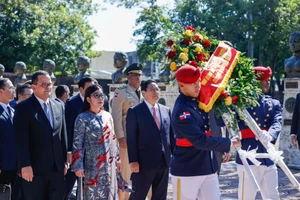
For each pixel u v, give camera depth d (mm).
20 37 24641
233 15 22109
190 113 4375
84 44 26594
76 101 6906
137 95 7023
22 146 5301
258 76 5234
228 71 4492
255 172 5406
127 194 6996
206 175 4594
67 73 25953
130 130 6059
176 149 4688
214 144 4277
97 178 5391
